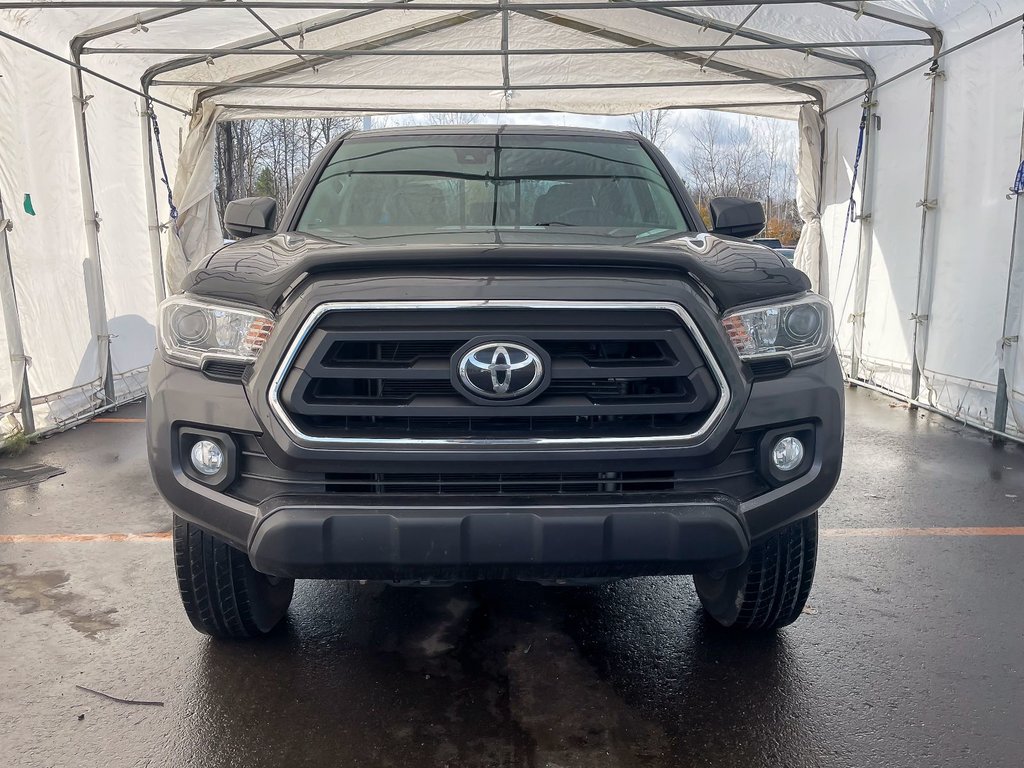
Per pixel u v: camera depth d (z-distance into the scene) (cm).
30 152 660
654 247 266
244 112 1064
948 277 735
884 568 393
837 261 979
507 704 273
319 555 226
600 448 229
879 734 256
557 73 979
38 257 672
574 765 240
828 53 854
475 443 227
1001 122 648
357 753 246
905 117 808
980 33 666
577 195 363
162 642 315
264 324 234
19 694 277
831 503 499
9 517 468
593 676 292
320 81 987
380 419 232
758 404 240
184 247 1017
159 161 929
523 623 334
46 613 340
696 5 626
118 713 266
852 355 928
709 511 231
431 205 356
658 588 371
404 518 225
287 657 304
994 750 248
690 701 275
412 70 970
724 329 239
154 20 710
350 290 226
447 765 240
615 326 229
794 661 303
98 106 785
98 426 718
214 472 244
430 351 230
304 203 363
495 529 225
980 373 691
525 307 225
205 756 244
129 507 487
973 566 396
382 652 309
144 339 884
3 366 627
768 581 289
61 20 670
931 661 303
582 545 227
